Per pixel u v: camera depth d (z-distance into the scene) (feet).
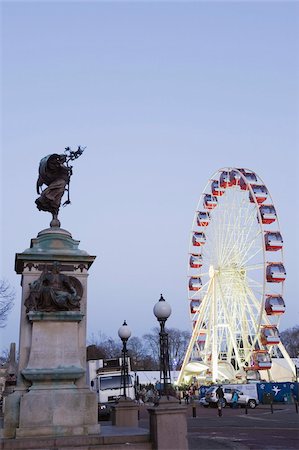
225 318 207.62
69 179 61.62
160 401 46.88
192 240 224.94
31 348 51.52
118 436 46.83
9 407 49.24
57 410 48.83
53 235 56.90
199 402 189.26
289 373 250.16
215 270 207.41
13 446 44.24
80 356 52.80
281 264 187.52
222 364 219.00
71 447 44.93
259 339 196.13
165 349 51.49
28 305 52.70
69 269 55.42
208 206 215.10
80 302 54.39
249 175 196.75
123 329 71.31
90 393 50.16
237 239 203.31
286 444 65.36
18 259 54.75
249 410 152.35
